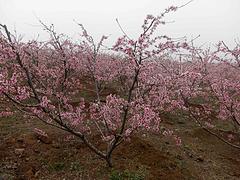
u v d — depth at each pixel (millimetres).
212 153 17266
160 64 15516
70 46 17047
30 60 17578
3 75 12984
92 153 14883
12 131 16859
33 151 14953
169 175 13789
